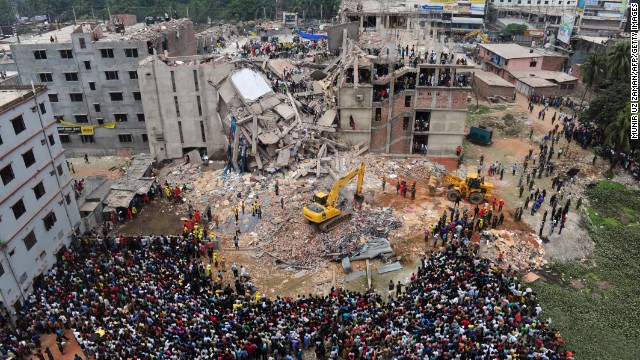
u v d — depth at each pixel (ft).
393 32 234.99
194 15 489.26
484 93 291.58
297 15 451.12
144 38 206.69
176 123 201.05
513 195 171.01
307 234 145.18
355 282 129.08
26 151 124.77
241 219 156.66
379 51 202.69
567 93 293.43
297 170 175.42
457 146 196.24
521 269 135.13
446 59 184.96
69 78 204.23
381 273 131.85
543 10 450.71
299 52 278.46
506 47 345.51
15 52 197.98
